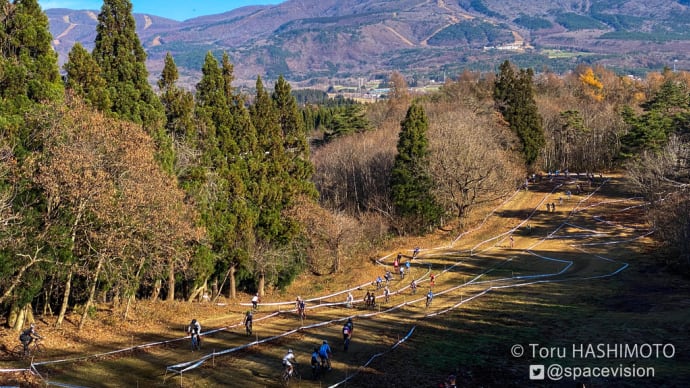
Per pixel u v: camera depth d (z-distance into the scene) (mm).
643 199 76312
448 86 149500
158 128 42250
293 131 59094
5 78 32750
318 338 36250
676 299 40312
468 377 28219
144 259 37312
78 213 32344
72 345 32688
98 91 39031
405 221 74438
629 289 45000
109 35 42812
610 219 71250
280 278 54281
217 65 51312
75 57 38625
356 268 62312
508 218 77750
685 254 48812
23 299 32688
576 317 37812
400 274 57500
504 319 38688
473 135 79062
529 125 95250
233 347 33875
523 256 61469
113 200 32188
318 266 62500
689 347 29984
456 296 47781
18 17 34500
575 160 106562
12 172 30656
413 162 74438
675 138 72500
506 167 80812
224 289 55031
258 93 54594
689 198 51156
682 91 103125
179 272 45375
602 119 106000
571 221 73000
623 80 154500
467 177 73625
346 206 85938
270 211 51719
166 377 28031
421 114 74812
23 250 31250
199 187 44344
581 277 51031
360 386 27422
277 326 40031
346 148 93500
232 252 47969
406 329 37688
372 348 33688
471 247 67688
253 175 51312
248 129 51688
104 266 36219
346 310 45719
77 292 39062
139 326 38469
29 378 26000
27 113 32312
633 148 82812
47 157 32219
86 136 32562
